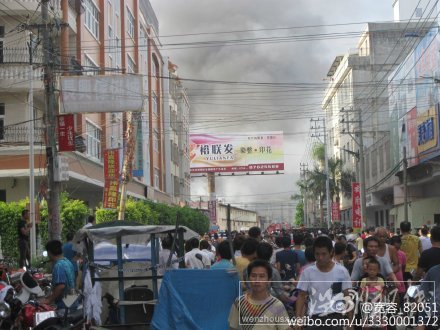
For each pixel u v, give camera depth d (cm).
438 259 935
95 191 3591
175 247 1130
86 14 3400
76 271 1270
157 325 857
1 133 2694
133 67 4744
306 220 9562
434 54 3519
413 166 3941
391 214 5203
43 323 893
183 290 870
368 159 5703
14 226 2444
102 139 3609
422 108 3791
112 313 1027
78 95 2345
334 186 6750
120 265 1016
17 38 2728
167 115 6112
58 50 2367
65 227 2547
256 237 1261
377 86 5847
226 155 6216
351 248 1356
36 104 2873
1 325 1009
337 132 7744
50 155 1931
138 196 4475
